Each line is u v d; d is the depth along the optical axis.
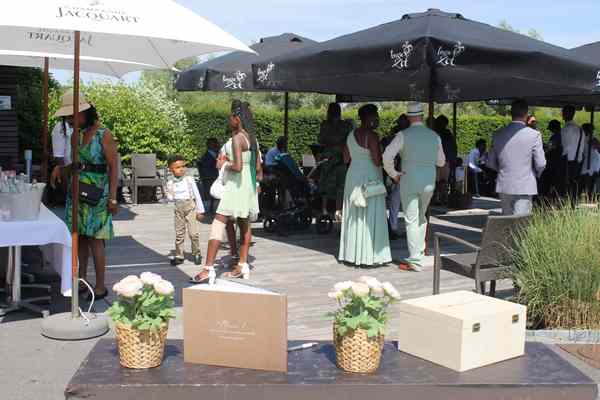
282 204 10.62
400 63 6.38
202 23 4.77
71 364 4.46
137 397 2.90
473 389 2.95
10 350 4.71
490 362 3.18
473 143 22.45
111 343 3.51
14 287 5.68
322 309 5.89
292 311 5.82
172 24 4.52
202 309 3.15
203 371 3.07
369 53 6.69
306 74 7.44
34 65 7.73
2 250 7.20
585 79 6.60
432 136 7.44
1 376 4.23
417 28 6.76
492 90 10.30
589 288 5.02
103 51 6.04
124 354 3.11
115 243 9.04
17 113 14.00
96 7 4.32
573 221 5.44
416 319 3.26
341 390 2.91
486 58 6.28
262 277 7.12
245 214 6.73
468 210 13.32
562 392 2.97
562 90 9.42
